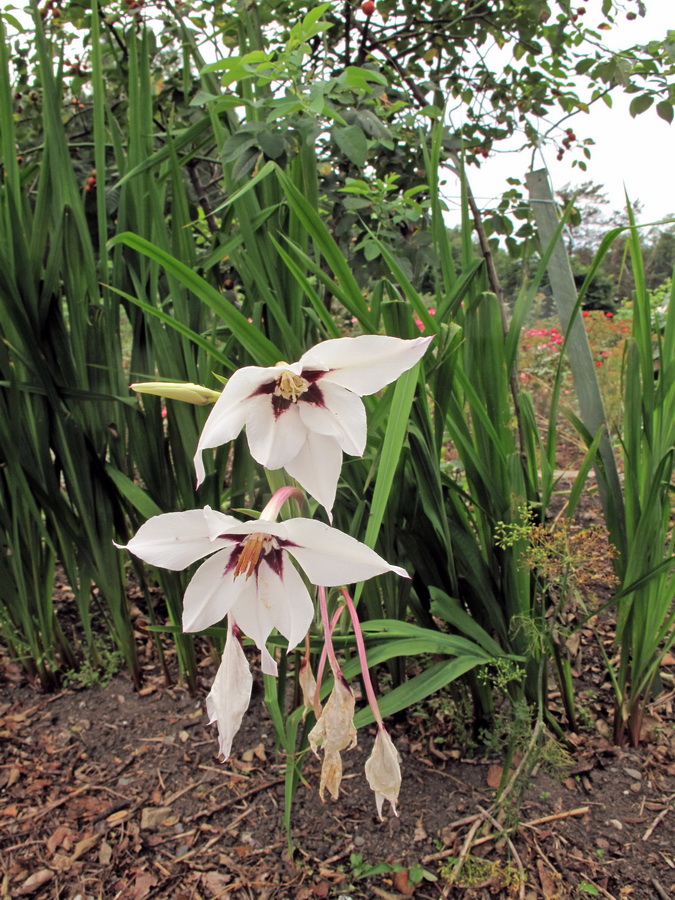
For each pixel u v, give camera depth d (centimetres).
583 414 63
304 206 40
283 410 31
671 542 54
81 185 83
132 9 77
